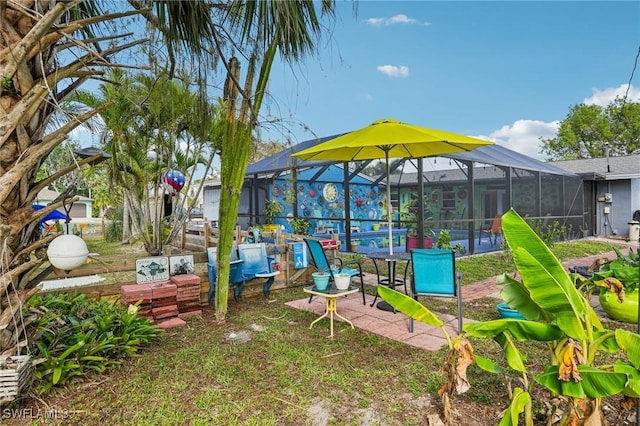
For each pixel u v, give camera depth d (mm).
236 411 2705
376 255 5859
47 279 4484
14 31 2330
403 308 2486
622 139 25312
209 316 4980
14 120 2264
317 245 4781
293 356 3654
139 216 10352
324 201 15297
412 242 9578
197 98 4352
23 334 2707
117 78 5668
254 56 3707
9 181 2309
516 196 11875
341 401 2848
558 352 2215
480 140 5195
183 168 10617
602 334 2240
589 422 1902
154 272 5008
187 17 3139
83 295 4148
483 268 8227
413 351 3803
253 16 3268
